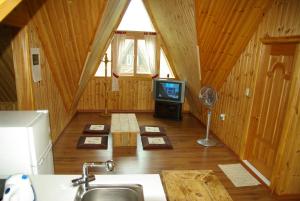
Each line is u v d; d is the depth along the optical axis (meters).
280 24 2.70
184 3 3.14
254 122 3.42
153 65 6.15
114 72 6.04
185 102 6.54
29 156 1.72
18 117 1.90
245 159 3.63
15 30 2.56
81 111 6.22
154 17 5.59
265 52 3.12
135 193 1.37
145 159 3.63
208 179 1.90
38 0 2.15
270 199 2.73
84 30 3.21
